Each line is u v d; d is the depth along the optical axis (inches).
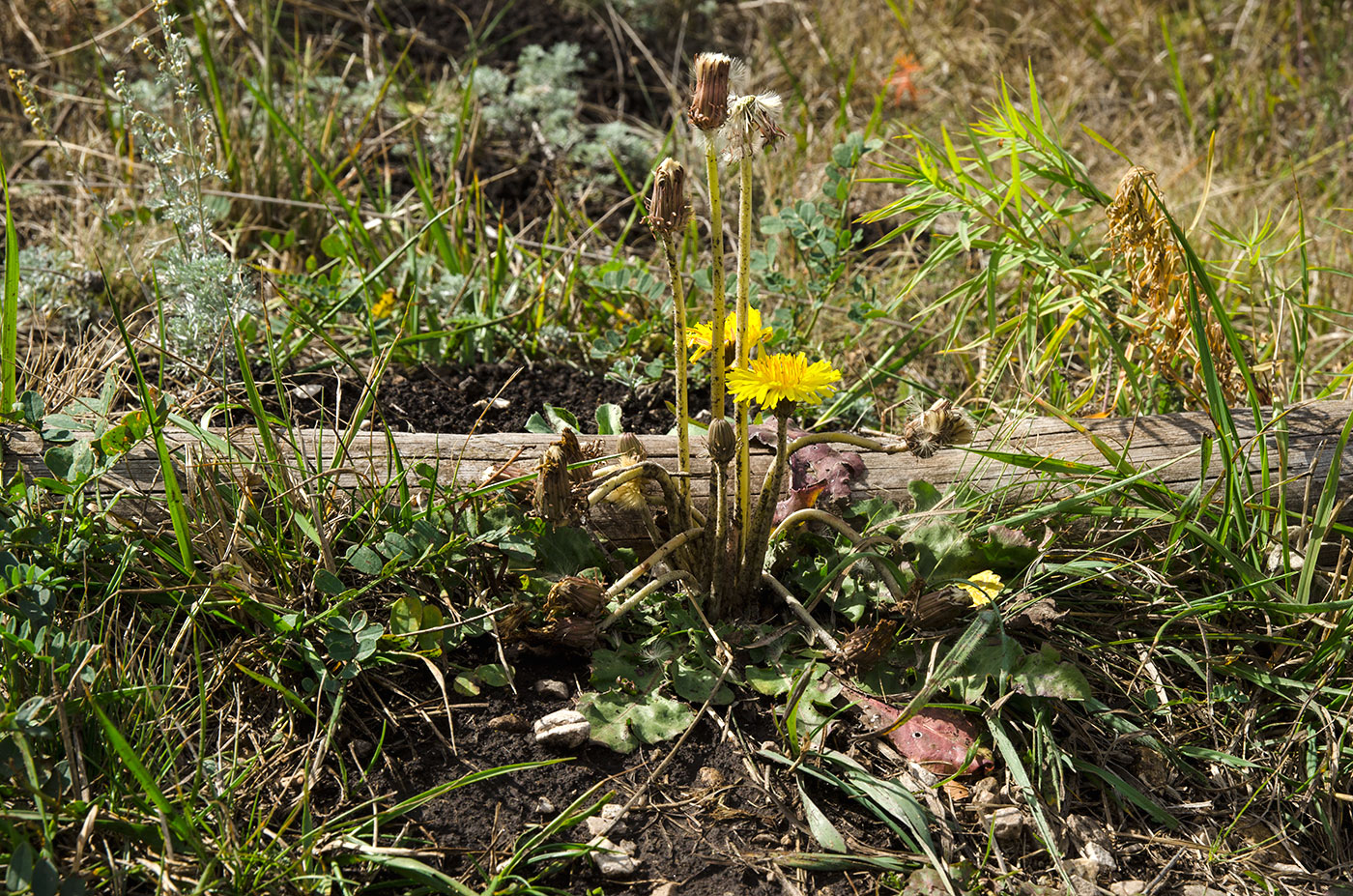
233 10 59.3
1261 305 49.8
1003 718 38.9
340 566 39.7
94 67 61.2
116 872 35.4
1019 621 39.6
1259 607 39.6
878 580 39.9
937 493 40.8
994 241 48.1
